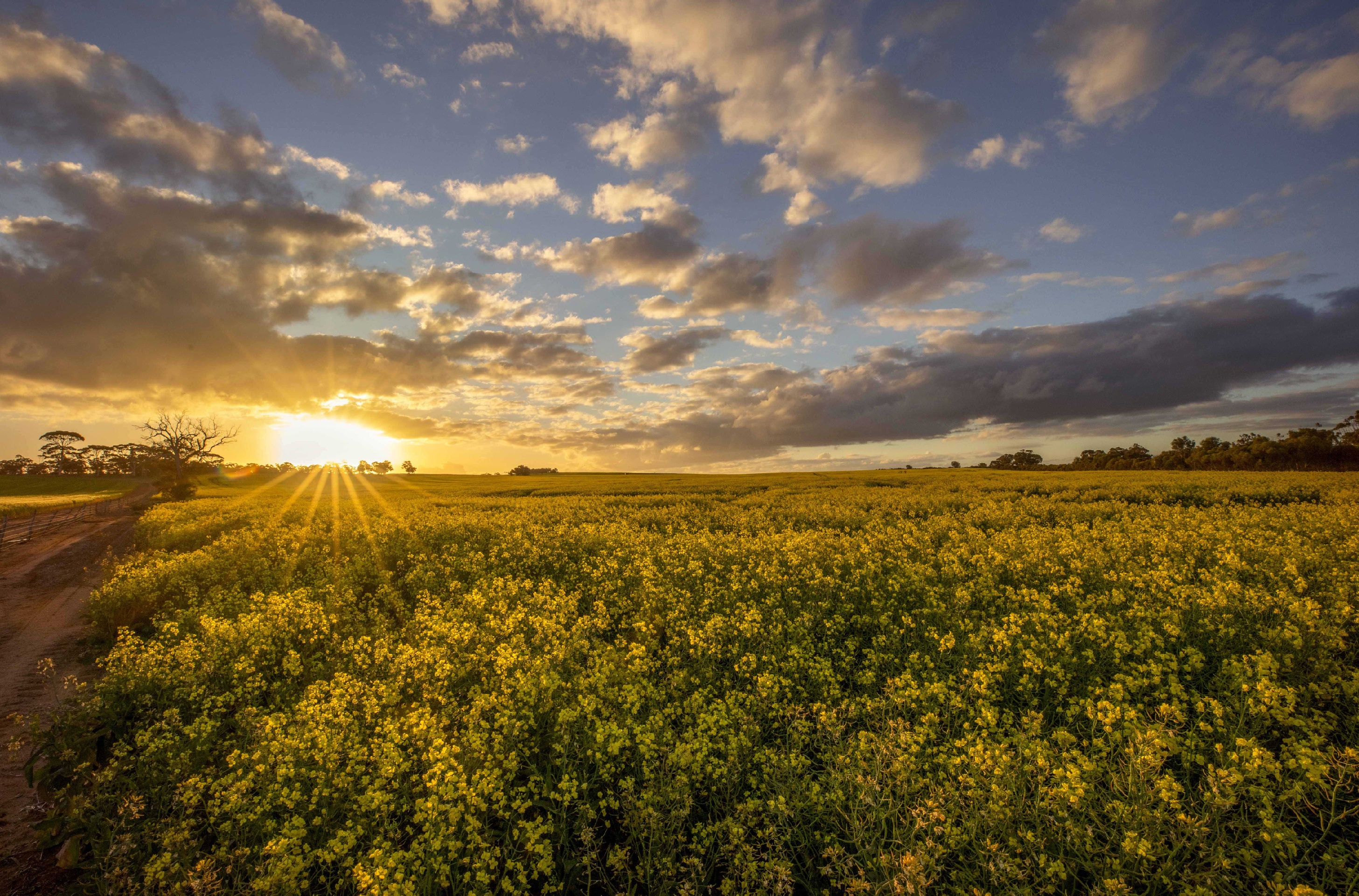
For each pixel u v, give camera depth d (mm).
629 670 7406
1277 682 6312
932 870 4203
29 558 26531
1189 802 4809
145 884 4523
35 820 6328
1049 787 4477
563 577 14641
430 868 4258
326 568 15594
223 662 8516
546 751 6195
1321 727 5168
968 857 4473
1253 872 3869
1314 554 11289
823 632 9359
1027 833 4121
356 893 4578
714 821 5352
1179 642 7762
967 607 9359
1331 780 4410
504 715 5930
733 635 8750
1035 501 26359
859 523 21609
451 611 10641
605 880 4652
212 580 14922
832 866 4449
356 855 4562
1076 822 4258
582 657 8523
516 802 4961
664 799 4961
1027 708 6734
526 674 7027
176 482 66875
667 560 13289
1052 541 14953
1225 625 7797
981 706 5938
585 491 48469
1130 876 4164
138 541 26172
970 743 5375
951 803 4543
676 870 4539
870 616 9891
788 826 5004
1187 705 6168
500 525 22109
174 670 8117
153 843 5031
